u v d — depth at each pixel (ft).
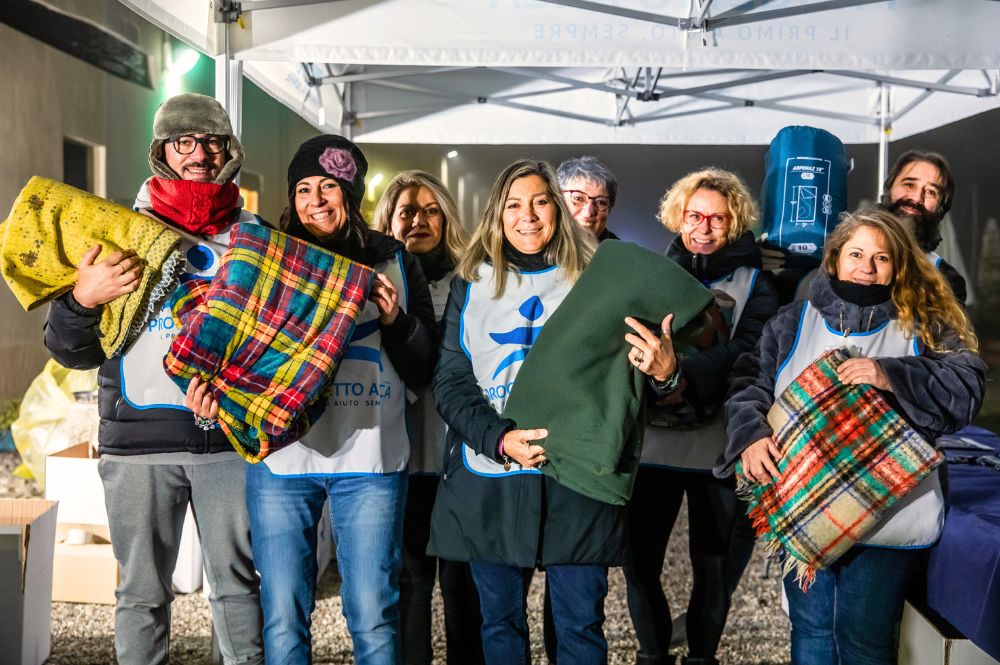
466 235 10.61
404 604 9.94
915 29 13.10
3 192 24.94
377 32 12.85
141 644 8.21
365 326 8.31
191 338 7.43
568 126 22.04
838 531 8.07
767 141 21.93
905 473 7.96
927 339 8.36
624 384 7.75
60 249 7.63
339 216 8.48
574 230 8.62
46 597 11.07
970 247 29.86
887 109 21.47
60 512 13.35
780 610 13.76
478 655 9.77
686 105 21.88
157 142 8.25
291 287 7.73
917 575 9.48
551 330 7.97
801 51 13.06
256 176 37.24
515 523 7.98
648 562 10.19
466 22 12.94
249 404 7.43
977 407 8.16
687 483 10.31
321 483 8.23
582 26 12.99
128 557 8.20
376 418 8.23
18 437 17.24
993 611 7.79
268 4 12.45
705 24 12.92
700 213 10.34
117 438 8.09
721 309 10.15
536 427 7.85
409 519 9.90
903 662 9.66
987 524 8.25
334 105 20.66
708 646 10.30
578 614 8.04
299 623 8.14
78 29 28.37
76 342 7.80
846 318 8.59
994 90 19.36
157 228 7.73
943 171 10.87
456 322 8.59
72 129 28.43
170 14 11.39
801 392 8.38
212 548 8.36
